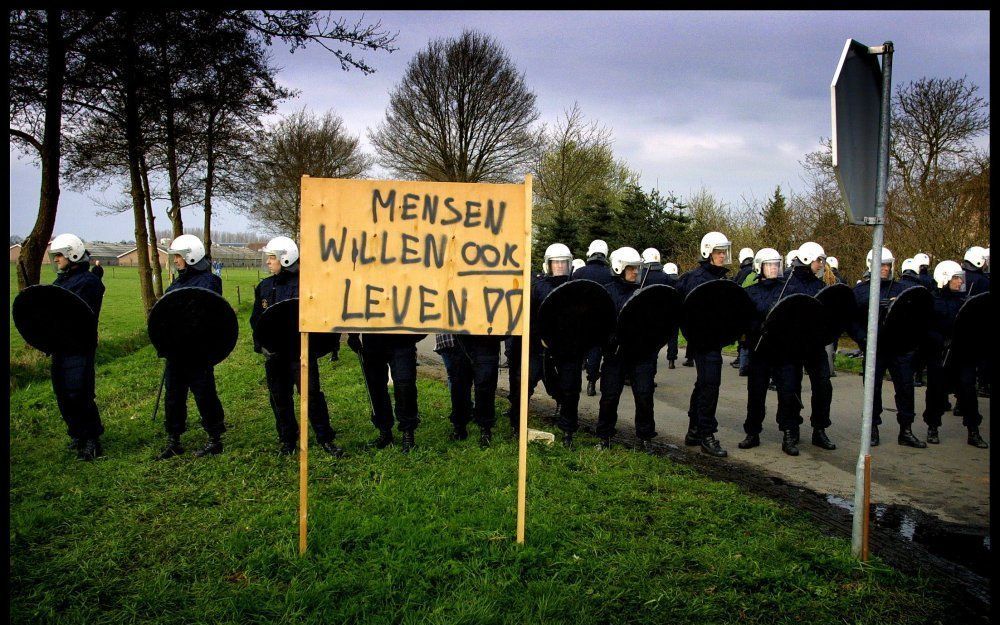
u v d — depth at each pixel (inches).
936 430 266.5
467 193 153.5
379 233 152.1
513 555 144.2
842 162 130.9
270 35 488.7
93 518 169.6
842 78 130.6
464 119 1254.9
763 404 253.0
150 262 727.7
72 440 245.1
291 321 215.9
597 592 131.3
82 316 217.0
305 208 150.5
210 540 154.5
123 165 669.9
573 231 1151.6
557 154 1349.7
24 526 160.2
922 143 789.9
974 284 340.2
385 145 1348.4
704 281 255.0
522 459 150.3
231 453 227.3
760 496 195.9
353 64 487.5
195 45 535.5
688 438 259.1
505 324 153.3
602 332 229.1
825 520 178.1
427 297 152.8
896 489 208.5
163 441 246.8
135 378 413.1
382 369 230.8
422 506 172.1
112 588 133.7
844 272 722.2
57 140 430.9
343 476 200.5
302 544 146.2
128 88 555.5
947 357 257.1
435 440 243.6
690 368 475.5
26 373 412.8
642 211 1111.6
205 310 214.2
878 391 263.7
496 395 346.6
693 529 162.7
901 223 622.2
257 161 848.3
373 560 141.8
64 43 431.5
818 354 246.7
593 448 238.4
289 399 225.5
